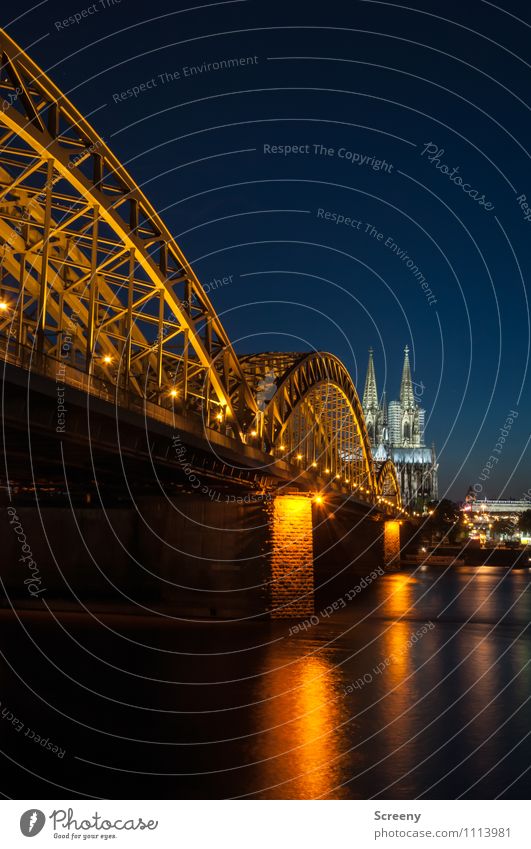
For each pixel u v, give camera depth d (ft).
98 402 130.41
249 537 209.56
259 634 180.55
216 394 219.00
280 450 262.67
